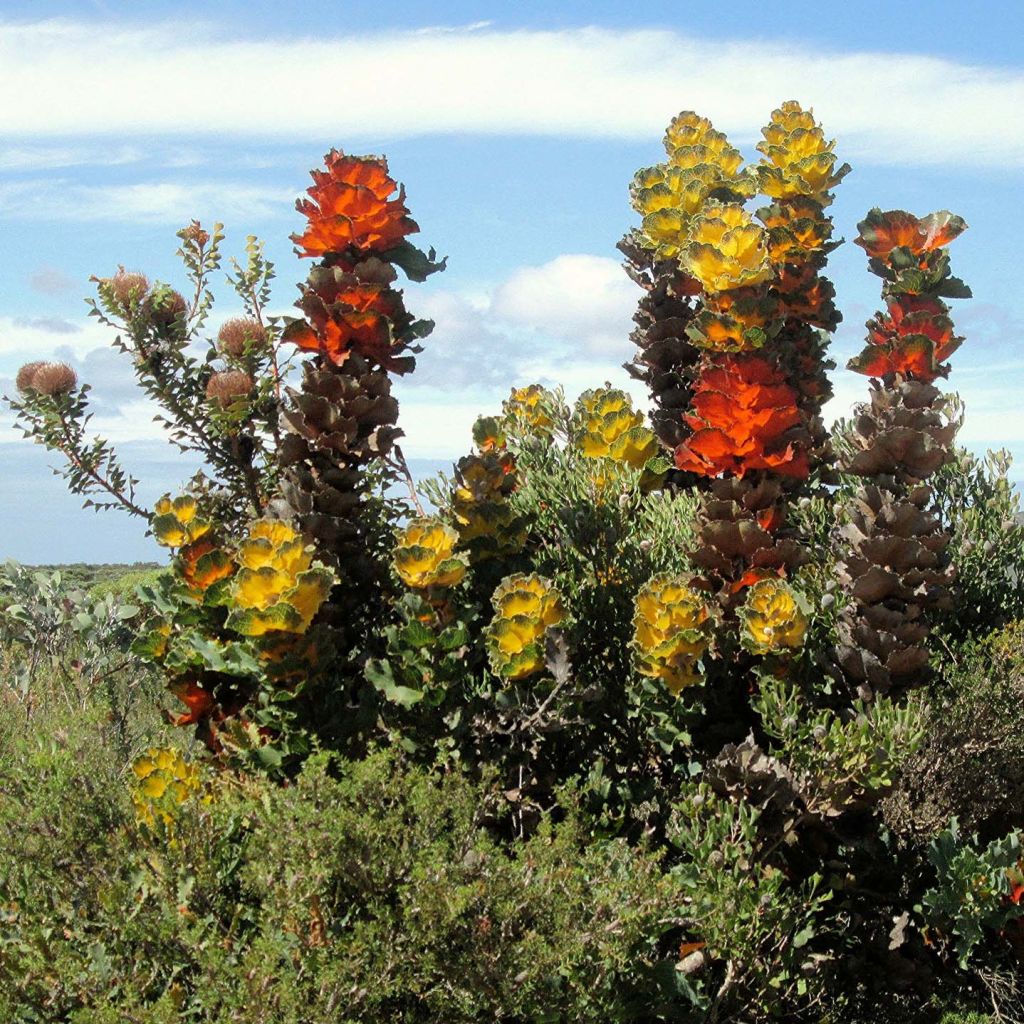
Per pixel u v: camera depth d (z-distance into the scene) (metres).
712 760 4.21
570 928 3.27
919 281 5.03
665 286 6.18
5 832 3.68
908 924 4.54
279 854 3.25
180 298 6.67
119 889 3.41
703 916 3.70
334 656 4.18
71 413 6.57
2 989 3.23
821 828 4.25
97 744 4.51
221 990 3.08
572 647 4.24
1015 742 4.93
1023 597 6.11
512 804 4.11
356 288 4.66
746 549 4.52
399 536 4.29
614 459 5.40
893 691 4.45
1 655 8.20
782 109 6.48
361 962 3.06
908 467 4.60
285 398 6.36
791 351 6.02
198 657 4.67
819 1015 4.16
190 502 4.93
